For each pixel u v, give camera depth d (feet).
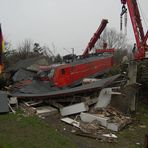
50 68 58.18
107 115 43.42
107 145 33.32
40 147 28.19
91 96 50.47
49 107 49.90
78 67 59.82
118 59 98.27
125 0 55.88
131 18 52.85
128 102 50.52
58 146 29.30
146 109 55.11
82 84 58.44
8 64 126.21
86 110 45.80
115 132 38.91
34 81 59.62
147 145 29.81
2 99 45.01
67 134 36.52
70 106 46.24
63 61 67.26
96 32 76.33
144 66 60.49
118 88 50.70
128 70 53.57
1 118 39.91
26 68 102.58
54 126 40.22
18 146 27.71
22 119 39.52
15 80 79.25
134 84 51.65
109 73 66.33
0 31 63.41
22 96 50.78
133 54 57.98
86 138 35.37
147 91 59.26
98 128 38.70
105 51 75.87
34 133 33.22
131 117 48.19
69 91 48.80
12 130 33.99
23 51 177.99
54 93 49.32
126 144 34.17
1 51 64.54
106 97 49.01
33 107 49.16
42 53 177.37
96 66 64.54
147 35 53.01
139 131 40.22
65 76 57.00
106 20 75.51
